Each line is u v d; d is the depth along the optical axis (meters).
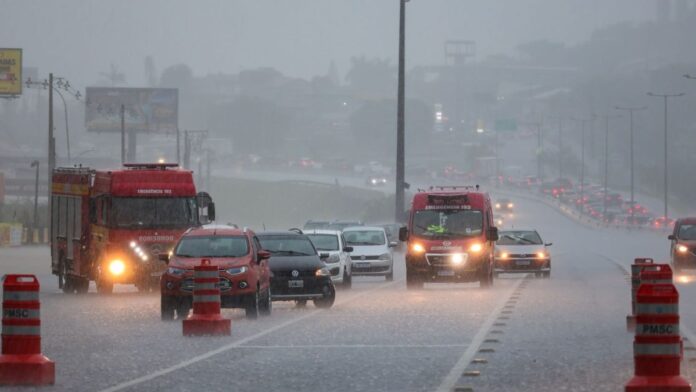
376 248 90.81
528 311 57.19
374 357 38.38
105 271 72.50
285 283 59.69
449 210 79.06
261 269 55.56
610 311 57.03
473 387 31.39
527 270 90.31
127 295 73.44
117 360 37.97
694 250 98.50
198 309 46.12
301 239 63.66
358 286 83.69
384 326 49.53
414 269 78.19
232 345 42.28
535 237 94.56
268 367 35.91
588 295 69.44
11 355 32.56
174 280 53.12
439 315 55.09
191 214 73.75
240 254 55.16
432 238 78.44
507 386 31.53
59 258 80.06
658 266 37.62
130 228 72.62
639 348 27.67
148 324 51.59
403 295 71.44
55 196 82.31
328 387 31.66
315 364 36.62
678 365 27.59
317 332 47.06
